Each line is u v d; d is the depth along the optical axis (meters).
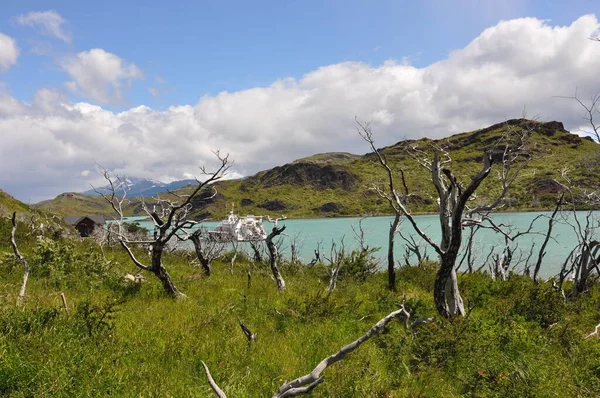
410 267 20.36
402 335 8.06
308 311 9.99
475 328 8.98
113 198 12.91
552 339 9.20
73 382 4.77
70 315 7.16
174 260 23.47
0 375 4.51
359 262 19.81
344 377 5.83
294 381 4.02
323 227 98.00
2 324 5.94
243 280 16.22
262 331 8.36
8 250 15.76
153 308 9.70
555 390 6.30
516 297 12.70
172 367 5.81
